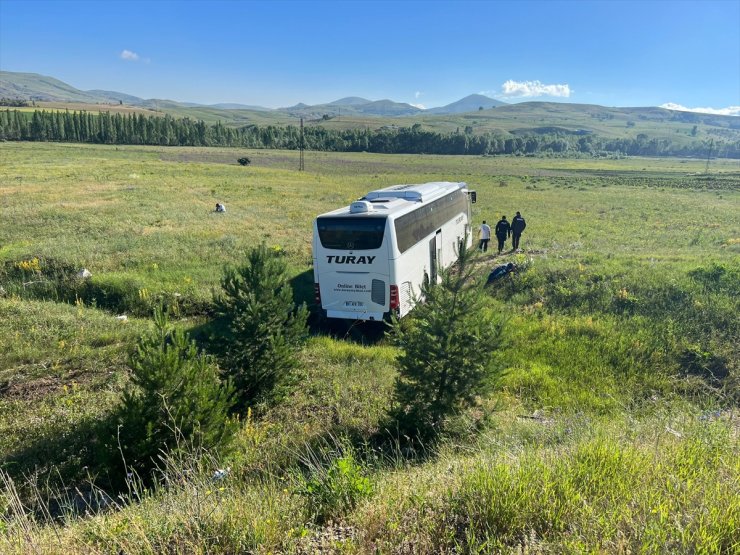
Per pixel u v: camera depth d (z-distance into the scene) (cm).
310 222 3089
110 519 488
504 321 754
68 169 5478
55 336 1244
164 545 396
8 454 780
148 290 1594
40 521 601
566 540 323
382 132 18962
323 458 679
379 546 363
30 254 1875
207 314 1527
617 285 1545
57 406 941
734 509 336
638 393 1046
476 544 340
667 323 1295
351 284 1429
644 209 4100
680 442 501
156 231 2517
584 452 471
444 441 698
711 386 1011
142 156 8919
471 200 2856
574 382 1092
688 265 1702
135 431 658
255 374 926
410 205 1542
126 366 1123
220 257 2089
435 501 414
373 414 898
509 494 383
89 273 1716
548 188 6097
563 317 1438
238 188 4725
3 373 1075
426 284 763
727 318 1252
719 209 4069
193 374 709
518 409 944
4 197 3359
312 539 387
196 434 680
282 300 981
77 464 748
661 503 358
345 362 1197
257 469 689
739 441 497
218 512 432
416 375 744
